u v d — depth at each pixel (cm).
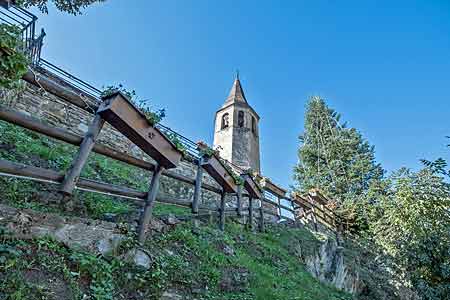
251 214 759
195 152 612
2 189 348
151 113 381
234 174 634
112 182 576
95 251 301
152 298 303
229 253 504
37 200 363
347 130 2408
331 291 724
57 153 534
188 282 357
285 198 991
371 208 1159
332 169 2117
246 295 404
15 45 246
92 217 385
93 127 324
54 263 261
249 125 1919
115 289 283
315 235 908
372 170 2038
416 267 784
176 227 460
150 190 390
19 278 229
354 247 1076
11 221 258
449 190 790
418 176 830
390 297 829
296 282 589
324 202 1325
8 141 477
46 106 636
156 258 352
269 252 654
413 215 782
